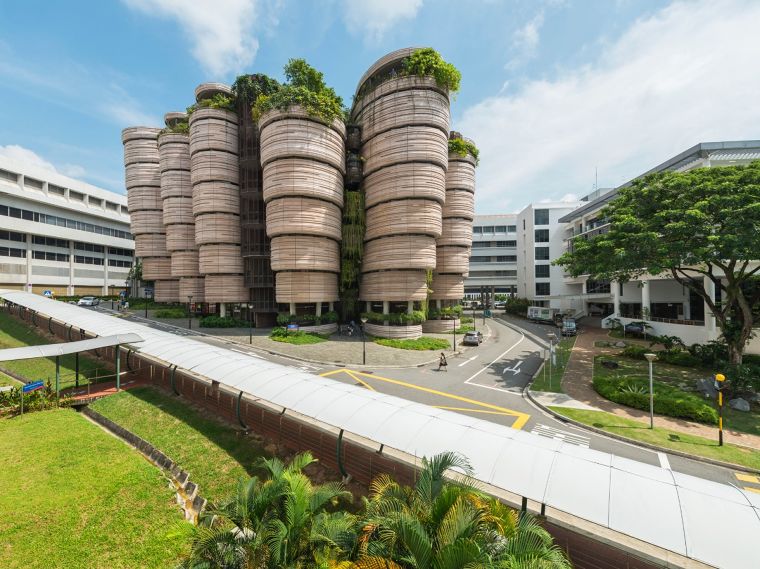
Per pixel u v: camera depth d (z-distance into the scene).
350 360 25.48
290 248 34.03
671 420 14.95
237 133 41.84
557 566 5.10
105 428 15.12
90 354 24.59
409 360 26.05
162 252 52.94
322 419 10.59
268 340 31.69
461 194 41.25
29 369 21.62
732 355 19.62
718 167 18.94
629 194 21.69
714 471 11.17
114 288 75.38
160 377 19.22
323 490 7.09
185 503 10.07
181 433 13.90
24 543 8.17
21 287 58.22
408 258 34.53
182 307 52.62
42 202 59.28
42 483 10.41
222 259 41.66
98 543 8.30
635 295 42.22
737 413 15.52
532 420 15.33
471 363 25.89
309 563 5.96
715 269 26.59
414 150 33.44
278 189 33.09
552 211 61.94
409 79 33.59
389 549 5.32
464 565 4.53
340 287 41.38
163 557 7.95
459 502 5.54
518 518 6.44
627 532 5.75
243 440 13.19
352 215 38.72
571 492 6.65
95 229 70.06
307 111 32.88
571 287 60.12
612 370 22.95
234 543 6.16
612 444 13.05
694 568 7.07
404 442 8.96
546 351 21.03
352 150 40.25
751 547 5.11
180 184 46.62
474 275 73.88
